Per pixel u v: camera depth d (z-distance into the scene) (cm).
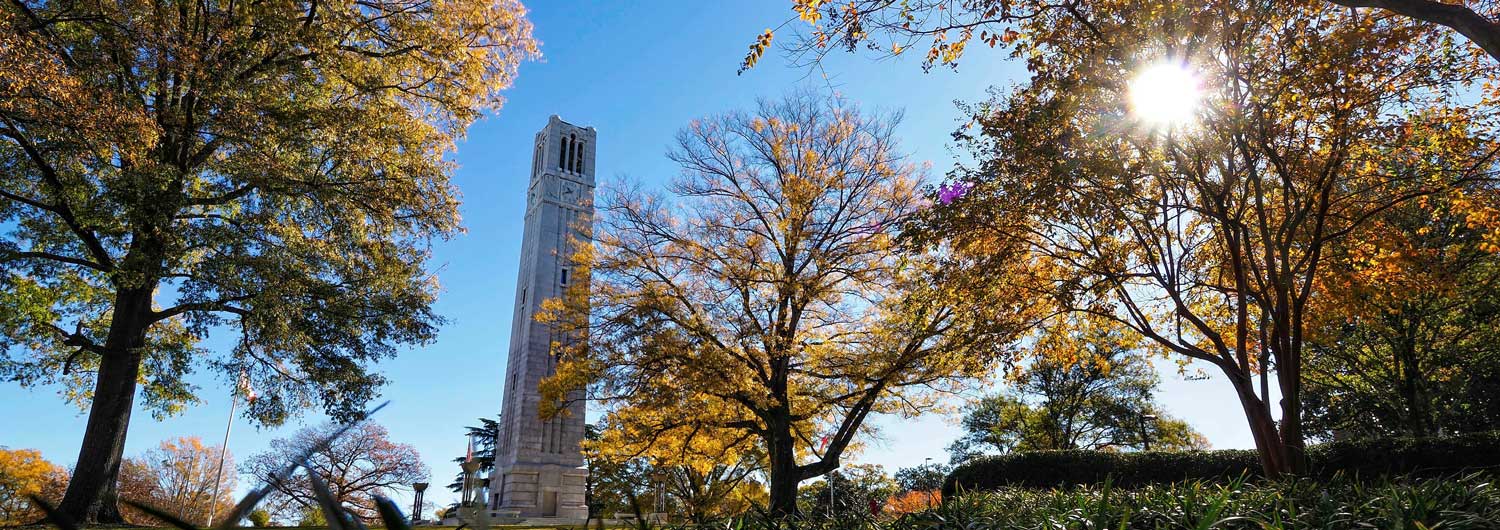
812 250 2025
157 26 1582
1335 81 993
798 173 2161
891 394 2047
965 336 1662
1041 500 612
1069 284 1377
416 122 2081
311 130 1830
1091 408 4181
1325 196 1101
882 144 2167
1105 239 1368
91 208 1525
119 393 1747
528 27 2233
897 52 953
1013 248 1360
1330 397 2975
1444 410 2745
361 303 1877
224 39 1692
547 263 3956
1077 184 1173
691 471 3803
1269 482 621
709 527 493
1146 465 1888
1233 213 1266
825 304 2136
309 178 1792
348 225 1875
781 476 1944
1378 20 1041
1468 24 670
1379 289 1341
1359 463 1586
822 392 2064
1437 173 1096
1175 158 1120
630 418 2106
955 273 1415
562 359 2155
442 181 2033
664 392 1903
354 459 4025
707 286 2030
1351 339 2528
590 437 4516
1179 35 977
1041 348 1642
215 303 1752
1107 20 1043
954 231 1270
